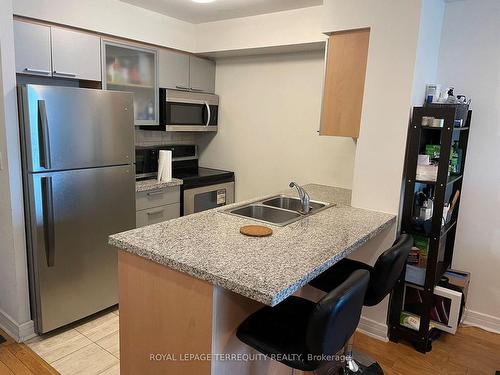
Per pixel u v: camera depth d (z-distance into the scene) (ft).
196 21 11.51
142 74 10.50
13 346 7.56
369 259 8.00
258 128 12.16
